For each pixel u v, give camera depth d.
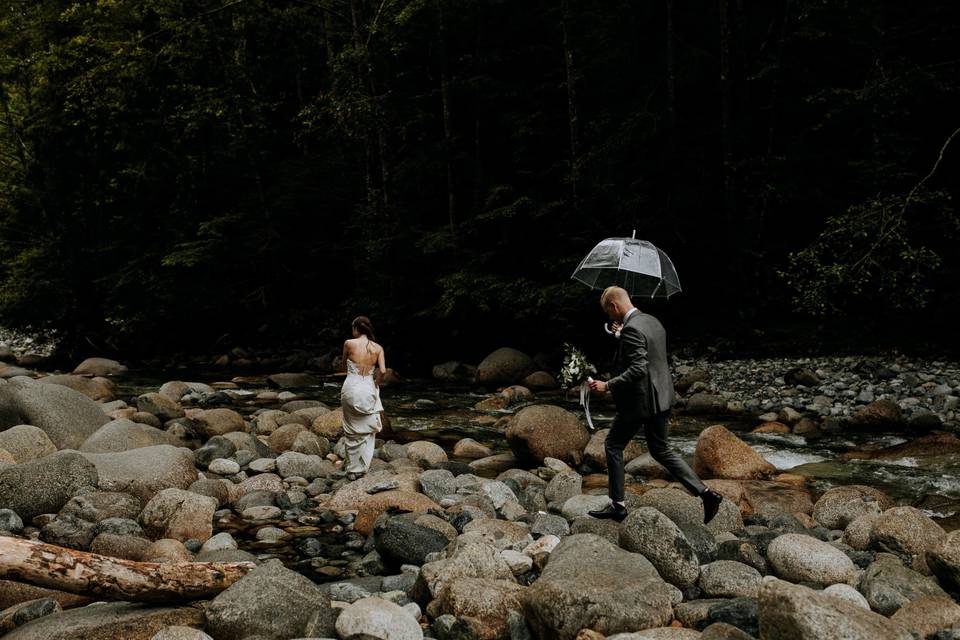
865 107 16.58
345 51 18.50
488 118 20.48
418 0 17.02
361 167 22.72
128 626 3.99
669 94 17.78
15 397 8.88
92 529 6.11
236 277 23.50
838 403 11.95
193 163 22.22
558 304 17.33
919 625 3.92
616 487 5.66
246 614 4.07
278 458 8.59
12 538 4.01
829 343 16.08
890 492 7.57
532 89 19.80
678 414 12.20
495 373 16.41
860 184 17.14
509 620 4.15
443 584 4.59
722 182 18.86
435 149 20.08
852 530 5.79
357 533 6.48
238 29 21.14
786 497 7.20
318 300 24.33
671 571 4.55
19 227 24.12
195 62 21.16
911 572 4.53
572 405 13.34
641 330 5.39
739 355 16.33
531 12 19.78
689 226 18.73
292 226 23.62
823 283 11.45
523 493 7.57
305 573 5.59
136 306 22.30
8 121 22.69
